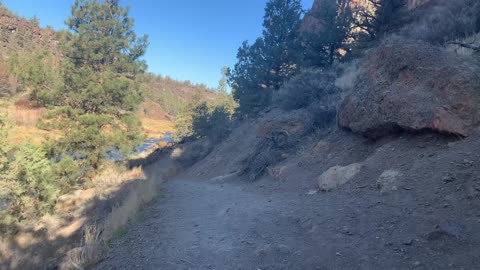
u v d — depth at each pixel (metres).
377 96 8.23
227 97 57.38
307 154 10.88
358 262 3.96
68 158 17.45
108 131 22.81
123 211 7.58
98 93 20.52
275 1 26.06
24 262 6.81
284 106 18.22
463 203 4.54
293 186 9.05
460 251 3.62
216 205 8.54
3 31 112.38
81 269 4.77
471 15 10.52
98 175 20.12
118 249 5.37
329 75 17.41
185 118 50.66
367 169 7.12
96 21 21.48
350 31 23.73
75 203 15.15
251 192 9.99
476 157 5.39
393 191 5.73
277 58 24.91
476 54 7.89
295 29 25.77
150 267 4.52
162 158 31.33
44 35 126.44
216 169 20.83
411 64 7.59
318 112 13.32
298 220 5.79
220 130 28.61
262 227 5.77
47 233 10.23
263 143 15.87
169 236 5.89
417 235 4.20
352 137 9.66
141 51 23.62
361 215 5.28
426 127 6.70
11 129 13.65
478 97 6.22
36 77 21.27
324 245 4.57
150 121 114.94
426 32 11.55
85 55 21.52
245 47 27.36
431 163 5.91
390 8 17.91
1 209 11.09
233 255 4.72
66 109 20.30
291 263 4.25
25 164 11.76
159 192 11.46
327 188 7.34
